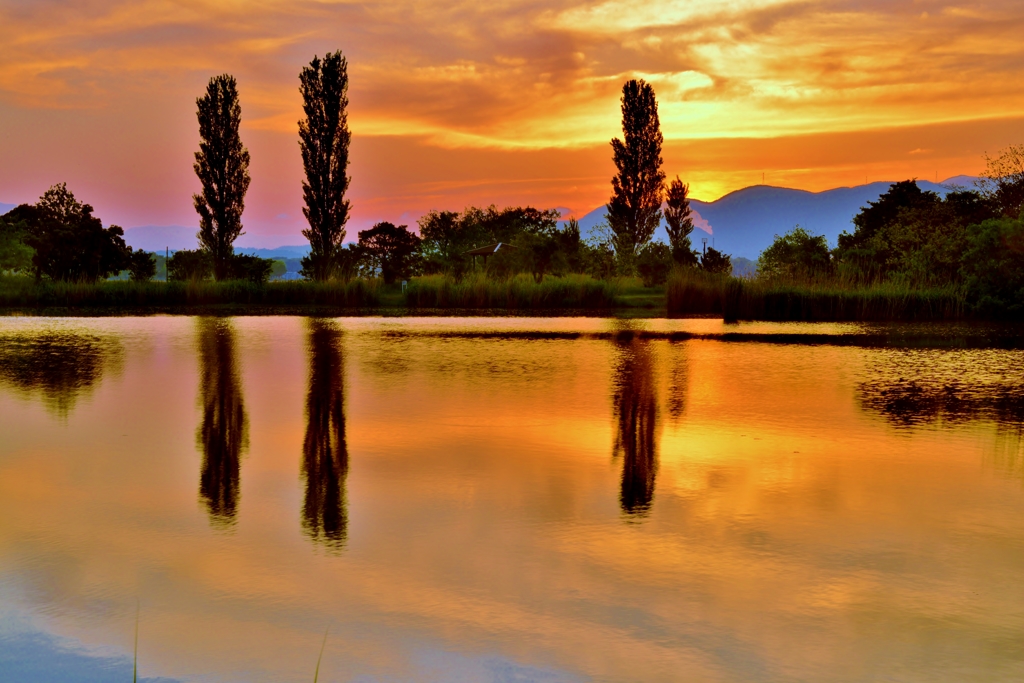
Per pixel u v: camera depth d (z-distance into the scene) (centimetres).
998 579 427
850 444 741
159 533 494
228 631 366
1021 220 2370
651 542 481
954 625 373
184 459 678
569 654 344
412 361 1327
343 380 1114
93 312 2514
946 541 485
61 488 591
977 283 2397
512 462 672
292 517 527
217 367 1244
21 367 1239
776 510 546
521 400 963
